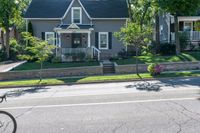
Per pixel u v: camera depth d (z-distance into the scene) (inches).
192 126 359.9
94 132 351.6
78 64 1244.5
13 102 595.8
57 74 1085.1
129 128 361.1
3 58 1525.6
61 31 1438.2
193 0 1190.9
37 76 1080.2
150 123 379.6
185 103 496.1
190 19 1469.0
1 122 339.6
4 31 1759.4
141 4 1652.3
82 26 1488.7
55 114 458.3
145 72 1079.0
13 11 1537.9
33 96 676.1
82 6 1515.7
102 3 1589.6
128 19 1505.9
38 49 978.1
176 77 916.6
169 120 390.3
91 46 1448.1
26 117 446.9
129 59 1285.7
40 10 1542.8
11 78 1071.0
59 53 1375.5
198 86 698.8
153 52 1395.2
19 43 1748.3
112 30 1521.9
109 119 408.8
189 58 1181.7
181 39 1374.3
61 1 1605.6
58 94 685.9
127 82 882.1
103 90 712.4
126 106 492.1
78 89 763.4
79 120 410.6
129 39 1020.5
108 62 1226.0
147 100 537.3
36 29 1515.7
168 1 1199.6
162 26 1686.8
